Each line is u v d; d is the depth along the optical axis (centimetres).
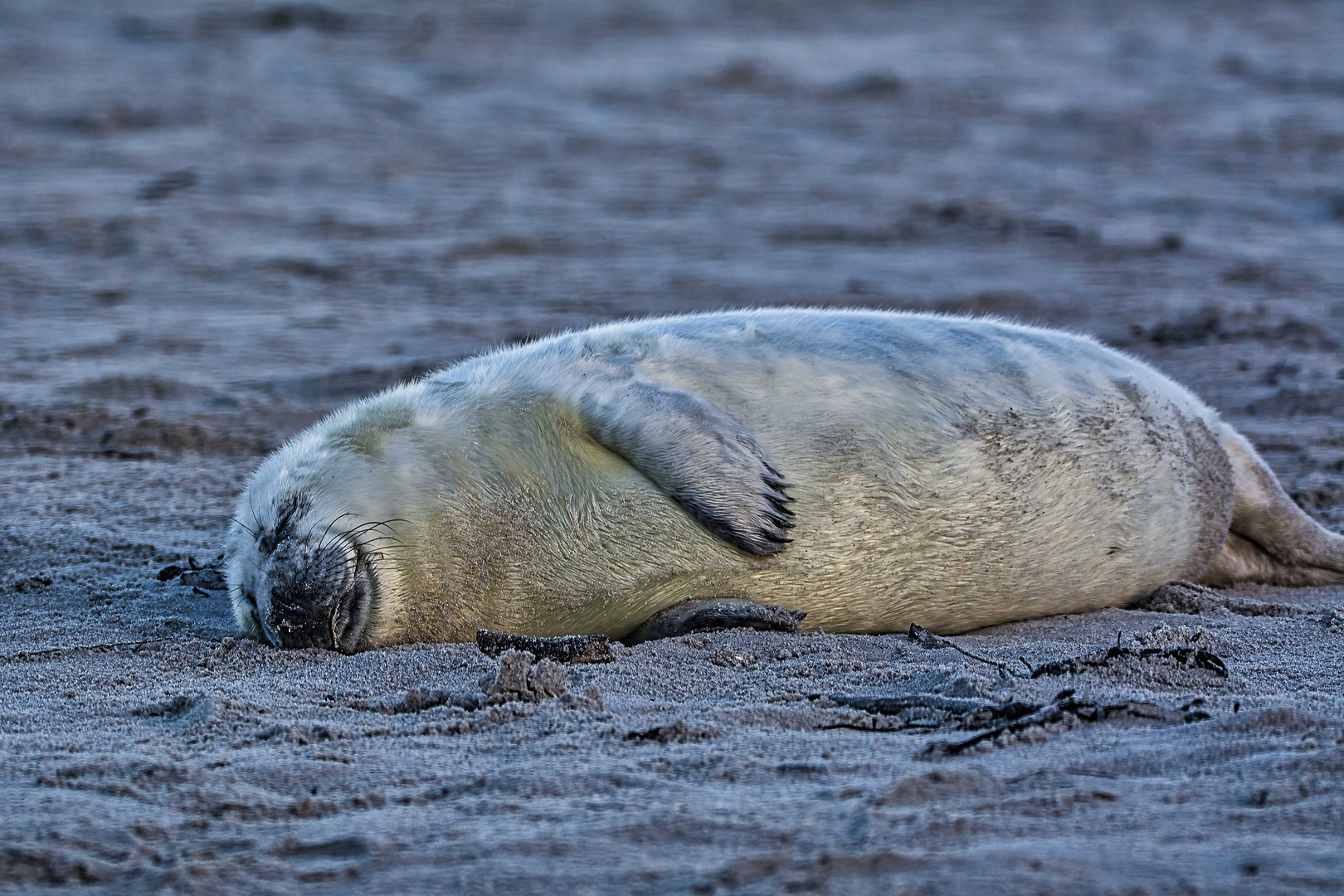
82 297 5162
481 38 10919
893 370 2250
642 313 4947
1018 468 2242
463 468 2128
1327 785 1391
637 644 2133
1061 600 2333
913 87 9594
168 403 3906
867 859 1209
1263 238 6328
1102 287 5472
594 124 8481
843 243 6162
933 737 1591
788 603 2170
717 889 1175
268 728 1633
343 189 6888
